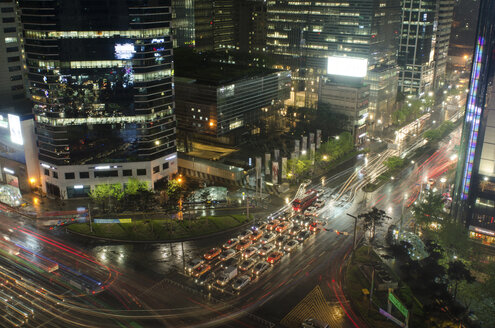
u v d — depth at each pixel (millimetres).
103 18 172250
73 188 188000
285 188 199625
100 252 146625
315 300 122250
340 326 111750
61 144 181500
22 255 143625
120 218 172625
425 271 117000
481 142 143625
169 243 153250
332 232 161875
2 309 117000
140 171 191625
